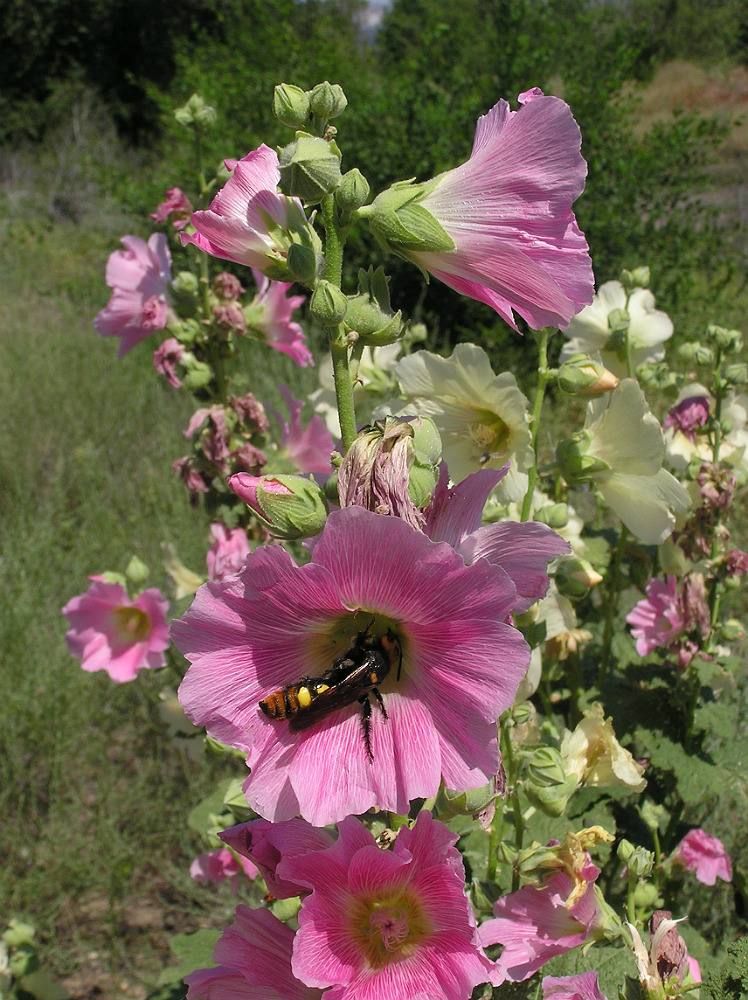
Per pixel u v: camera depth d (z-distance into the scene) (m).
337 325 0.25
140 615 0.63
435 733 0.23
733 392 0.56
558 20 1.93
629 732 0.54
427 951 0.24
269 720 0.23
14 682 0.82
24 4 3.85
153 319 0.53
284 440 0.58
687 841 0.50
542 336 0.40
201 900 0.68
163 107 2.24
